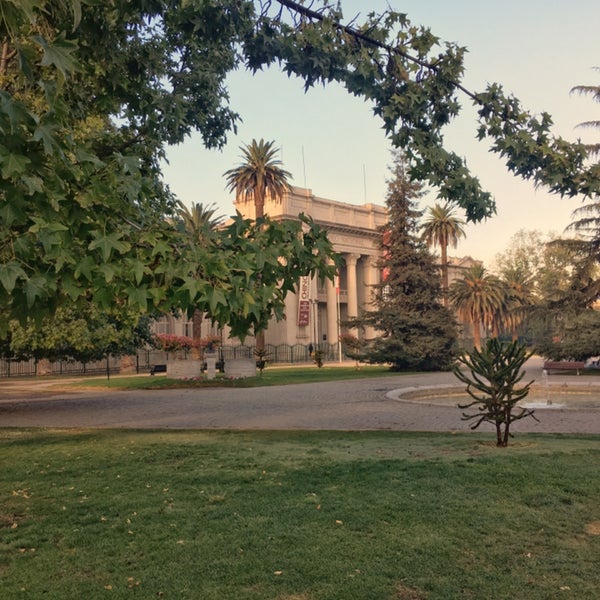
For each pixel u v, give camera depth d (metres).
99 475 7.66
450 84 4.63
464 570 4.19
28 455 9.49
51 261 3.16
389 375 31.95
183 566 4.36
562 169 4.41
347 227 66.31
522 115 4.56
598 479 6.33
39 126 2.68
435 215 53.28
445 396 19.70
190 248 3.56
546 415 12.70
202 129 9.45
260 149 47.66
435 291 37.91
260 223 3.96
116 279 3.41
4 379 41.66
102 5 4.65
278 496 6.18
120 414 16.84
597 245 32.28
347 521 5.27
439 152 4.41
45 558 4.63
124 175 3.67
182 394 23.70
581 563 4.30
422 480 6.56
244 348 60.34
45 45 2.55
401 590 3.89
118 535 5.11
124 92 6.62
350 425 12.58
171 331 62.03
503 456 7.61
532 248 69.62
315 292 65.81
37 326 3.42
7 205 2.82
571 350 30.95
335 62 4.53
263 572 4.20
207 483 6.92
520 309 34.94
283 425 13.02
